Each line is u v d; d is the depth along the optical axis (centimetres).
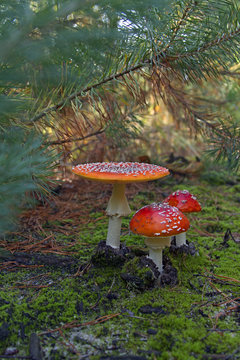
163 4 45
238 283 56
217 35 53
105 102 67
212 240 72
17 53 39
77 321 47
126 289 53
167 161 113
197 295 53
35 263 61
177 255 60
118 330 46
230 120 78
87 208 87
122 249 59
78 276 57
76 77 54
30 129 53
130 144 102
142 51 53
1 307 48
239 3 57
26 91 54
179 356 42
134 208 86
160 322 47
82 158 96
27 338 45
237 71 82
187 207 59
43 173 47
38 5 40
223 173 115
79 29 45
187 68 58
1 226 36
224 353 42
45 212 83
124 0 43
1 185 35
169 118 141
